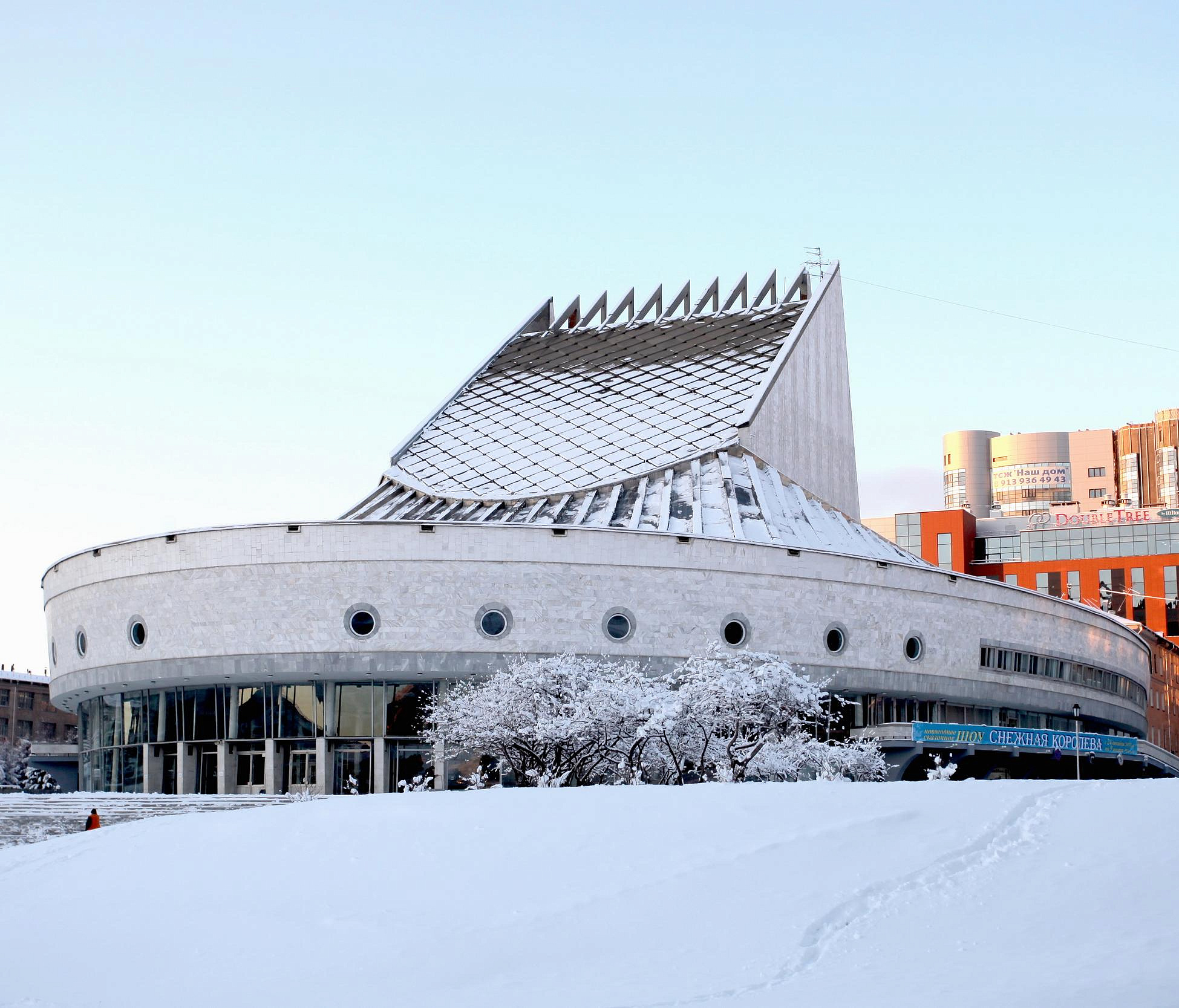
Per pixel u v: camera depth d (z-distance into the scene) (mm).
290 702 73688
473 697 64562
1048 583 151625
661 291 124875
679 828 30797
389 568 71500
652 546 72500
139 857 33719
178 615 74062
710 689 58844
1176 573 146500
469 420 110812
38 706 153125
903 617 78125
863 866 26734
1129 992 18375
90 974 25719
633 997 21156
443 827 32938
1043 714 89188
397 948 25344
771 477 95125
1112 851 25984
